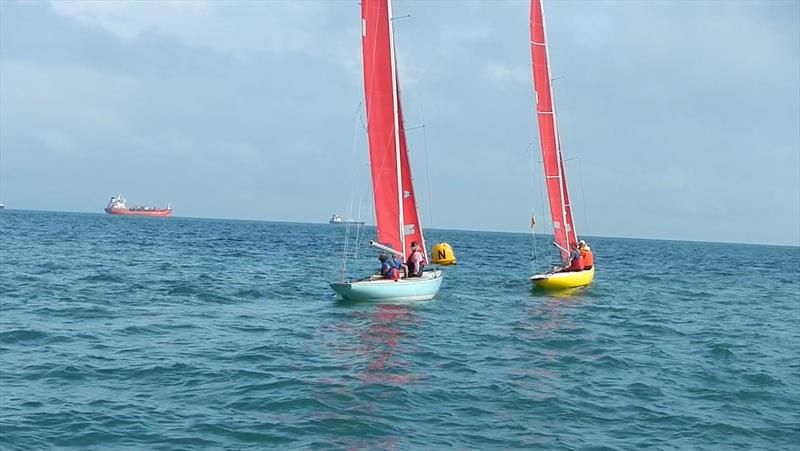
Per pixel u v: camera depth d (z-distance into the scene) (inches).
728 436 437.1
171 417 435.8
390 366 590.6
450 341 719.1
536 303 1075.3
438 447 395.5
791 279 2086.6
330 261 2012.8
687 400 518.0
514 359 640.4
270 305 981.8
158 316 850.1
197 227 5457.7
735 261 3341.5
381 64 977.5
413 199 1005.8
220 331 753.0
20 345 642.2
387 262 984.9
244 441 396.5
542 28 1315.2
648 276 1838.1
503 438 415.8
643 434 435.2
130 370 555.8
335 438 403.9
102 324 776.3
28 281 1155.9
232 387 509.4
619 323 895.1
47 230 3351.4
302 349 655.8
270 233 4864.7
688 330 865.5
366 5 973.8
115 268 1470.2
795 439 437.4
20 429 406.3
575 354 676.1
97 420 426.6
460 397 498.9
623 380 572.1
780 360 688.4
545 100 1318.9
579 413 472.4
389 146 984.9
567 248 1331.2
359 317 863.7
